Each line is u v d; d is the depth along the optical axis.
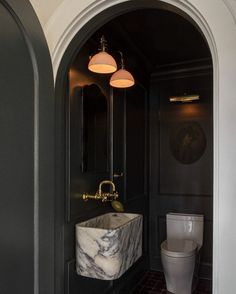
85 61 2.02
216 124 1.13
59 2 1.45
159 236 3.21
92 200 2.10
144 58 2.87
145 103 3.18
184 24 2.17
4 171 0.98
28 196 1.11
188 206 3.09
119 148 2.55
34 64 1.16
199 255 2.86
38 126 1.17
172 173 3.17
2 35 0.98
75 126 1.88
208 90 3.04
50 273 1.25
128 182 2.71
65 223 1.75
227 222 1.09
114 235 1.73
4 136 0.99
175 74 3.17
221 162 1.11
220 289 1.09
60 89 1.52
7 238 0.99
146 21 2.11
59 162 1.53
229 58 1.11
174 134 3.17
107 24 2.06
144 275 3.05
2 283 0.97
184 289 2.50
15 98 1.04
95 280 2.07
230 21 1.13
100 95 2.23
